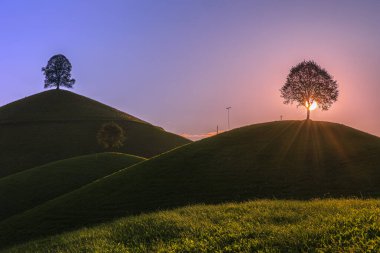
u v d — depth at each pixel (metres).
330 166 42.19
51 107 126.00
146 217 20.55
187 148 53.62
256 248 12.76
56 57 143.00
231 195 36.84
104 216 35.47
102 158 69.62
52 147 102.44
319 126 58.84
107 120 122.12
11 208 48.66
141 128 123.81
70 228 33.88
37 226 35.56
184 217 19.17
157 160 50.22
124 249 14.77
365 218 14.16
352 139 51.97
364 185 35.84
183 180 41.84
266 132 56.97
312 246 12.09
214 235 14.84
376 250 10.77
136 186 41.97
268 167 43.31
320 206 19.48
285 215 17.45
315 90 62.94
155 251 13.96
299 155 46.41
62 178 58.28
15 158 95.75
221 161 46.31
